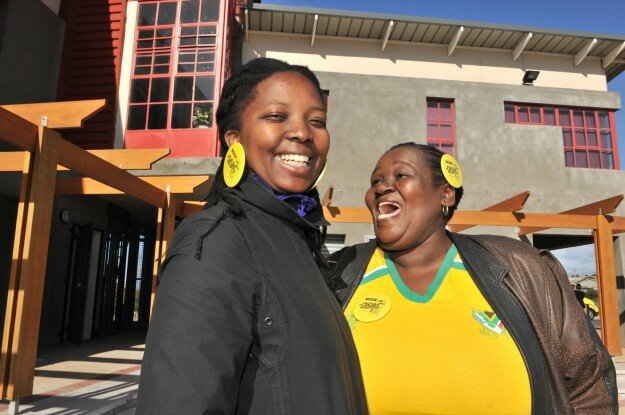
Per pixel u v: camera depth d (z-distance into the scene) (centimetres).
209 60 962
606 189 1110
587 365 150
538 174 1099
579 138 1170
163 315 83
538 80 1248
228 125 122
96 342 907
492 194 1082
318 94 121
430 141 1117
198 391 77
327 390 90
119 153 604
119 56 967
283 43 1196
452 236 182
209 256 90
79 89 962
